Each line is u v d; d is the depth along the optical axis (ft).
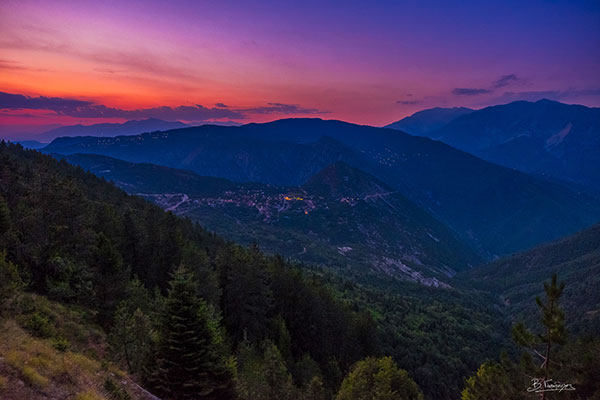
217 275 201.36
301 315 227.81
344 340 244.63
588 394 77.05
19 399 52.29
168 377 89.97
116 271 134.72
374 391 141.08
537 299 74.74
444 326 444.55
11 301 92.58
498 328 532.32
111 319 123.95
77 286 122.83
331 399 173.17
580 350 89.15
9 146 413.80
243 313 188.55
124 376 81.61
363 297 475.72
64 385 62.75
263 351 176.76
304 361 188.65
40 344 74.54
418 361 300.20
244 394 105.91
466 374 319.47
